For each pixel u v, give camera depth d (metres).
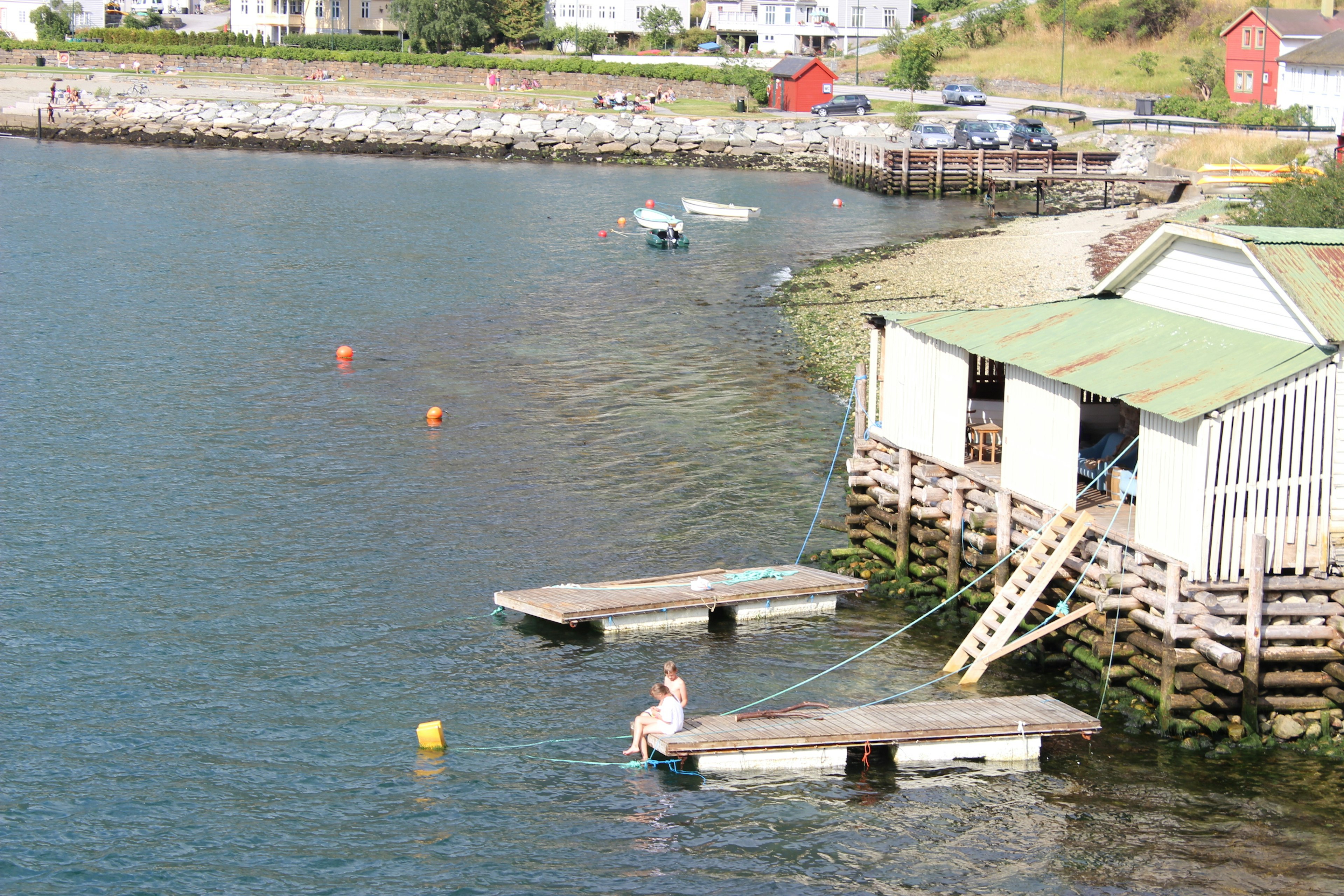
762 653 25.11
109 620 25.97
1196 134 88.38
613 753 21.53
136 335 49.31
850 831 19.22
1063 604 22.98
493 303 55.56
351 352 46.56
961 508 26.11
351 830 19.28
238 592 27.41
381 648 25.12
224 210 80.38
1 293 55.72
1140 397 20.59
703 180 98.88
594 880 18.06
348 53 139.75
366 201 85.38
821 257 65.75
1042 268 57.31
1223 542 20.25
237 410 40.22
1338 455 20.38
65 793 20.02
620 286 59.06
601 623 25.86
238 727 22.11
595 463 35.75
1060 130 100.44
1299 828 19.05
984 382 29.09
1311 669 21.19
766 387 42.75
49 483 33.50
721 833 19.23
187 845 18.83
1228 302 22.33
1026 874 18.11
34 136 118.75
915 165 90.25
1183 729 21.34
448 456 36.22
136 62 144.38
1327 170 52.62
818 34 153.00
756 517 32.00
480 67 135.88
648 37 157.00
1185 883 17.78
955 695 23.19
